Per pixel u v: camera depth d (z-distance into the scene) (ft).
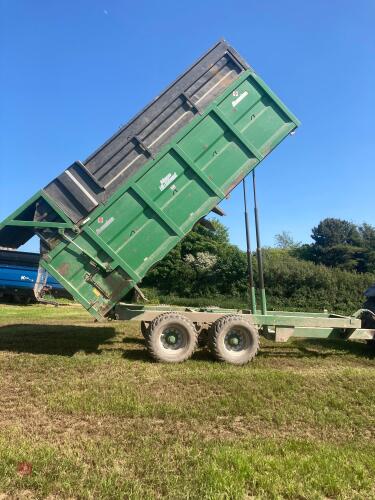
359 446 14.11
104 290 24.45
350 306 90.48
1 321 43.62
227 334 24.84
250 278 28.45
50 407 16.44
